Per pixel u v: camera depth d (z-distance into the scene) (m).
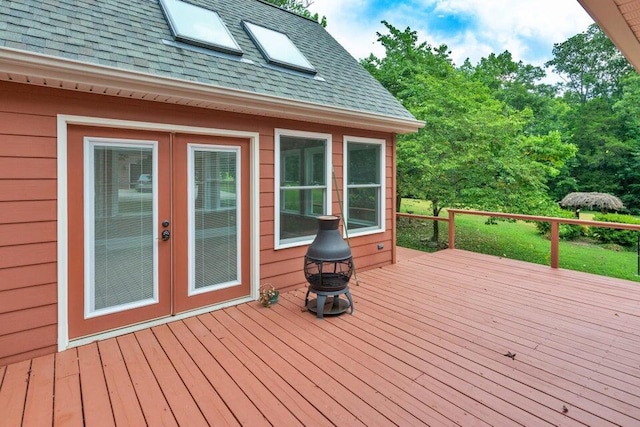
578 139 15.23
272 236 4.06
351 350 2.76
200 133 3.46
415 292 4.21
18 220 2.55
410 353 2.71
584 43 22.55
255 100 3.47
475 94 8.36
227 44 4.04
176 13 4.04
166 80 2.88
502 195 7.72
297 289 4.32
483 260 5.91
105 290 3.01
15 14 2.67
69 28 2.89
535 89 22.83
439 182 8.12
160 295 3.31
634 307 3.71
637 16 2.18
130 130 3.08
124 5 3.68
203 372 2.43
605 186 14.41
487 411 2.01
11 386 2.25
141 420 1.94
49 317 2.69
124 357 2.64
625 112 14.99
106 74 2.61
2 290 2.51
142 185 3.18
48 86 2.62
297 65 4.55
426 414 1.99
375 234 5.36
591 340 2.93
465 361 2.59
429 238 10.50
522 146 8.04
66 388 2.23
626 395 2.17
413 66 10.03
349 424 1.91
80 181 2.86
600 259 8.67
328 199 4.64
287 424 1.91
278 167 4.07
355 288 4.37
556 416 1.97
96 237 2.96
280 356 2.66
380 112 4.86
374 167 5.32
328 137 4.58
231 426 1.90
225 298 3.76
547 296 4.07
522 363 2.56
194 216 3.50
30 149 2.58
